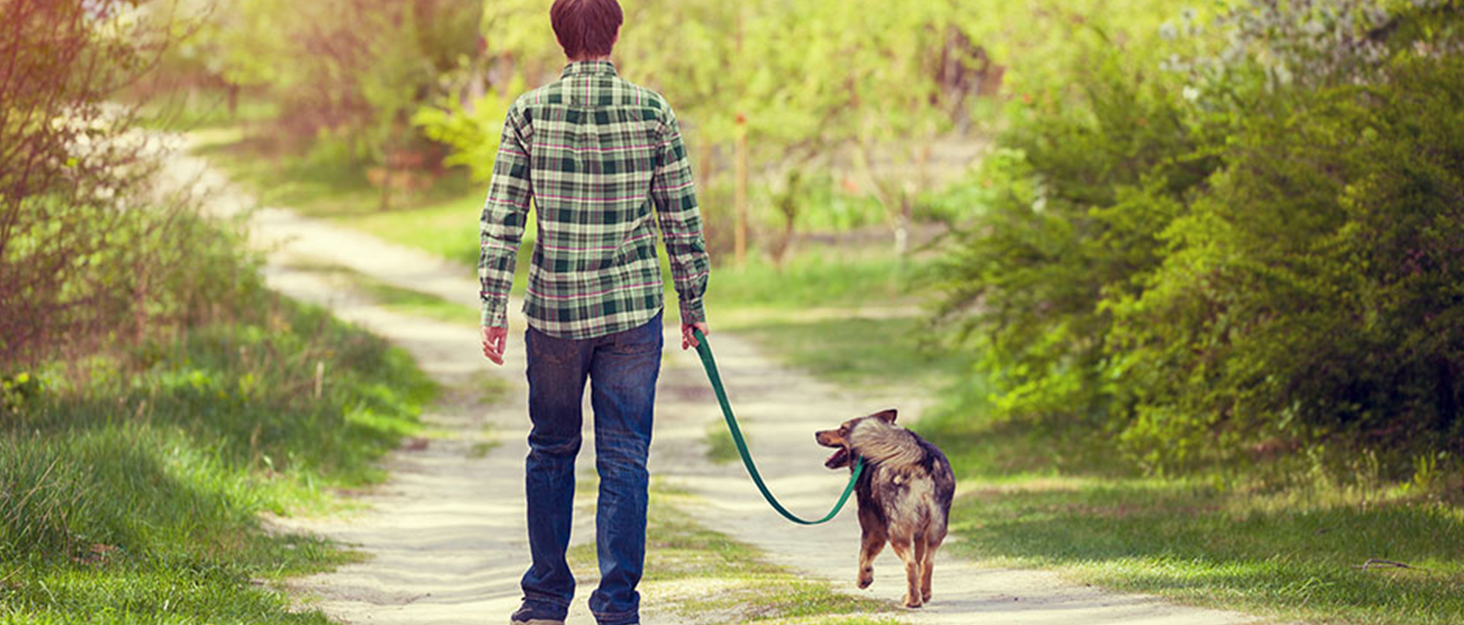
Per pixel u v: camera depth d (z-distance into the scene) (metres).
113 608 5.73
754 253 40.06
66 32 10.97
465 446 17.61
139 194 14.21
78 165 11.62
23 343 12.06
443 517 11.69
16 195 11.03
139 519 8.06
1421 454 11.33
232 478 10.79
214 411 13.70
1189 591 6.42
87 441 9.58
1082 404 15.70
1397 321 10.95
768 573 7.76
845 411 20.56
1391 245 11.05
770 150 40.69
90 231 12.99
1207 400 12.52
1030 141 16.41
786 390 22.70
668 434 18.61
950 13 33.22
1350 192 11.05
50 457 8.23
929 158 44.59
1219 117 14.35
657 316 5.00
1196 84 14.89
